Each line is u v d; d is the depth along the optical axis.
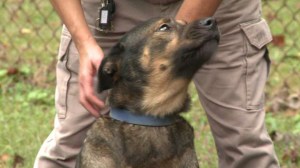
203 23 9.20
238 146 10.71
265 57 10.91
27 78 17.36
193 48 9.20
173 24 9.45
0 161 13.30
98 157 9.42
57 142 10.98
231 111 10.67
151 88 9.44
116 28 10.71
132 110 9.48
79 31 10.02
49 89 16.86
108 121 9.59
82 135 10.92
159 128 9.47
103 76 9.47
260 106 10.70
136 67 9.45
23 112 15.57
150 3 10.55
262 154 10.64
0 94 16.66
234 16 10.52
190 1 9.83
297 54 18.36
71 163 11.05
